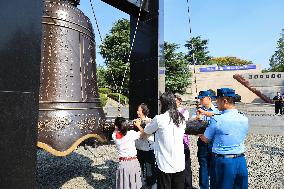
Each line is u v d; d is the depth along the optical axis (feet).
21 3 8.18
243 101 152.66
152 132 11.66
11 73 7.89
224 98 11.15
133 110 19.57
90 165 24.47
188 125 12.76
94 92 13.23
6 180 7.70
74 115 11.51
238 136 10.85
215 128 10.94
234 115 11.00
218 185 10.91
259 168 24.06
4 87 7.73
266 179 20.83
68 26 12.31
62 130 10.85
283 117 70.59
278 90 146.20
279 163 25.88
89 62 13.17
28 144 8.18
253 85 151.23
